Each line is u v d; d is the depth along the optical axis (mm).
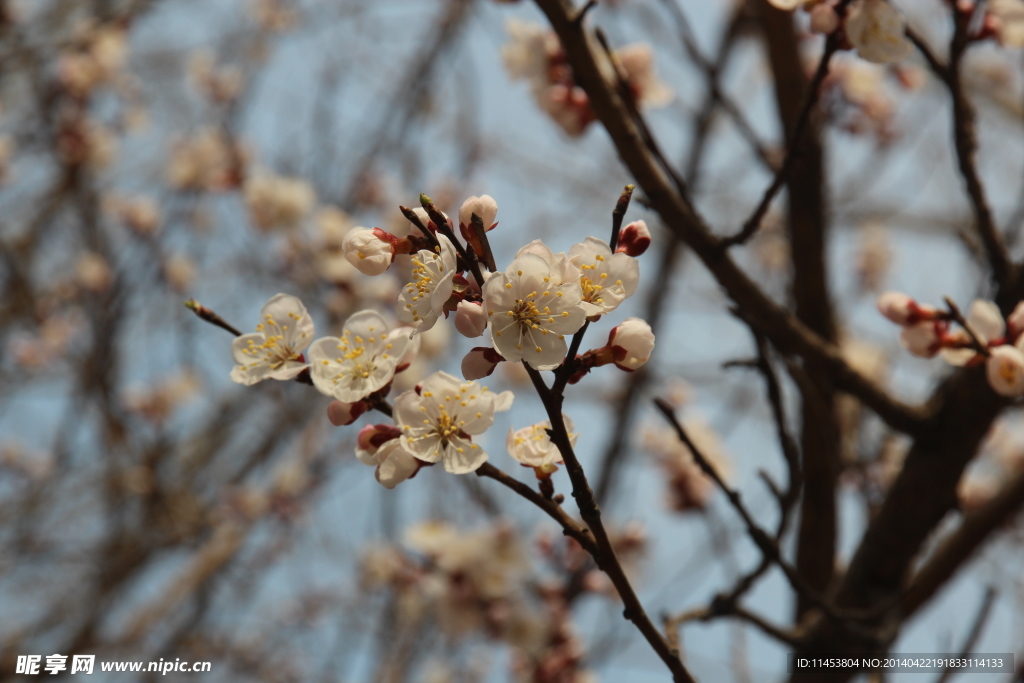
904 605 3672
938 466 3107
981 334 2439
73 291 7227
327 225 5836
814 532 3723
